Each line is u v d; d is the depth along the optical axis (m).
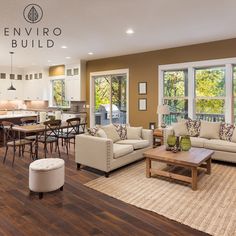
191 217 2.67
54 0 3.25
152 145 5.30
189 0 3.29
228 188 3.48
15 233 2.36
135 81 7.06
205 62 5.77
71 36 5.04
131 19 4.02
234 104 5.64
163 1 3.31
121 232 2.39
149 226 2.50
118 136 5.06
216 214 2.73
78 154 4.40
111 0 3.27
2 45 5.80
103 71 7.79
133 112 7.18
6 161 4.97
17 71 10.24
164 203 3.02
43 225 2.51
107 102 8.04
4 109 10.23
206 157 3.72
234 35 5.10
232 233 2.36
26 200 3.10
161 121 6.62
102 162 4.00
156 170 3.88
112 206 2.95
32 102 10.46
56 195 3.27
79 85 8.26
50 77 9.62
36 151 5.19
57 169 3.28
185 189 3.46
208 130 5.20
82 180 3.86
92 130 4.46
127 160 4.45
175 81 6.52
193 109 6.17
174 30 4.68
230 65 5.46
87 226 2.50
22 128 5.01
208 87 6.00
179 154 3.85
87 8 3.54
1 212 2.78
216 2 3.36
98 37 5.14
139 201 3.08
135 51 6.70
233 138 4.88
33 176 3.17
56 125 5.31
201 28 4.56
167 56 6.38
